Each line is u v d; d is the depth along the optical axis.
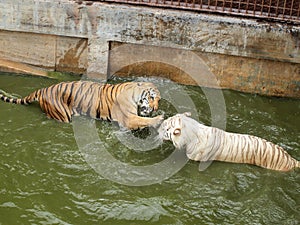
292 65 6.92
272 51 6.82
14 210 4.96
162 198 5.25
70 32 6.85
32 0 6.69
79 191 5.24
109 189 5.29
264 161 5.72
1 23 6.82
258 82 7.05
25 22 6.81
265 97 7.07
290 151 6.04
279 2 6.98
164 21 6.75
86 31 6.84
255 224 5.05
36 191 5.20
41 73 7.04
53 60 7.07
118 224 4.94
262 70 6.97
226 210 5.18
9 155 5.59
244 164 5.77
